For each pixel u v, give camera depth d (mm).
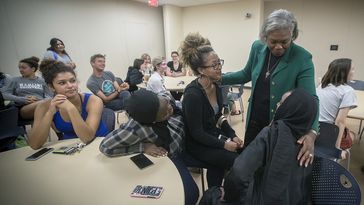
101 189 934
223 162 1417
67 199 883
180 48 1558
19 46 4090
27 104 2721
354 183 882
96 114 1529
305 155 936
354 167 2277
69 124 1551
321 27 5961
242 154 933
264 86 1382
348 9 5508
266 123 1421
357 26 5508
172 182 963
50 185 978
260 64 1389
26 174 1072
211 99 1533
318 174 1003
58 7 4582
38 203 870
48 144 1397
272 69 1320
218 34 6984
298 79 1244
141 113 1111
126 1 5984
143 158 1161
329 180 971
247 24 6426
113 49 5840
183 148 1501
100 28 5449
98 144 1374
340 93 1818
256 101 1448
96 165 1123
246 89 5828
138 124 1172
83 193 914
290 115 933
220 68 1427
